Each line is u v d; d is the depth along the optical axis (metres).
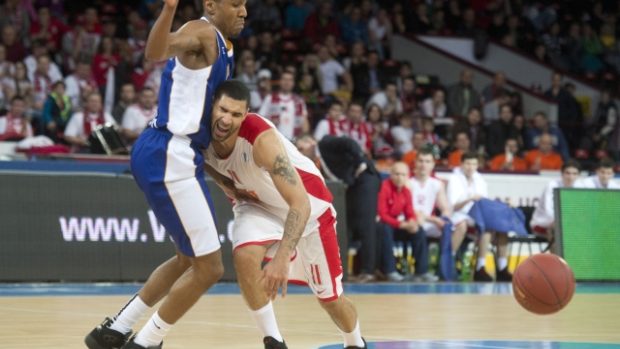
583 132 31.97
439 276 21.09
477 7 37.78
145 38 28.31
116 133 20.84
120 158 20.11
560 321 12.39
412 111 30.20
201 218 7.57
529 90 33.81
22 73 24.48
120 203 18.30
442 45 36.62
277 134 7.60
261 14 32.50
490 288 18.84
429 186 21.27
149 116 23.36
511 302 15.43
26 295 15.49
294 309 13.87
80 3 31.45
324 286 8.08
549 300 9.34
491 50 37.00
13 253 17.39
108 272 18.08
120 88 25.88
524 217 22.30
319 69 29.69
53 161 19.42
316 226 7.93
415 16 36.53
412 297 16.39
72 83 25.09
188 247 7.62
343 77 29.97
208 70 7.40
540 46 36.97
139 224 18.42
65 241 17.80
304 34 32.59
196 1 30.67
